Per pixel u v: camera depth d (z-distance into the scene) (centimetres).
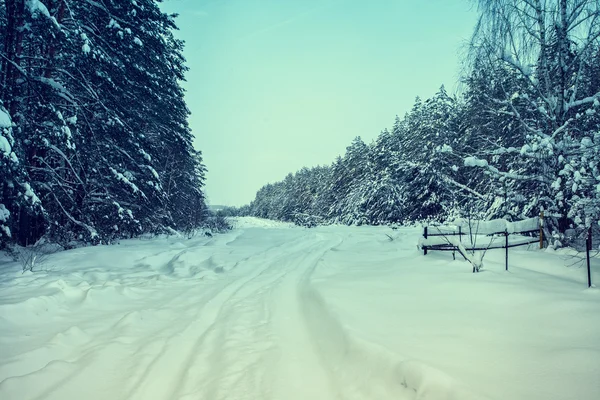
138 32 1488
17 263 951
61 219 1396
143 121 1809
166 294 726
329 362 405
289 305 644
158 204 1905
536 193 1138
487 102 1070
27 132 1105
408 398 297
